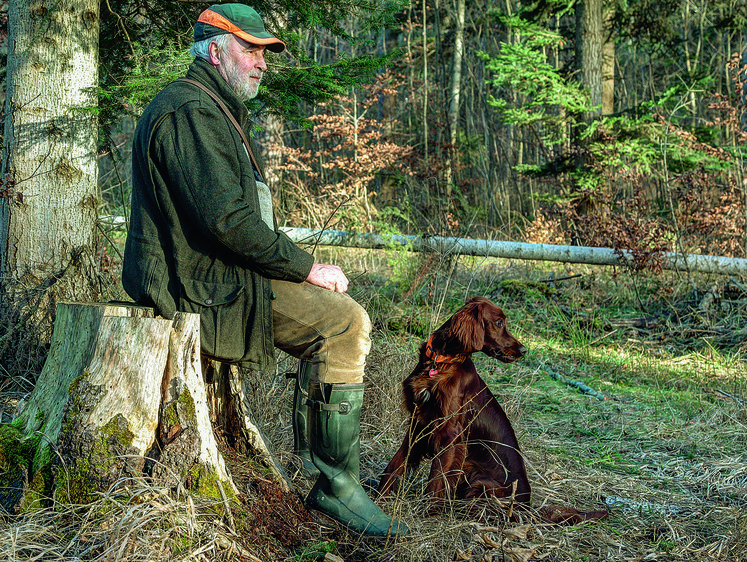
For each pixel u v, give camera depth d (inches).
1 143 164.1
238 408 102.0
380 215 350.0
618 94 776.3
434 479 114.0
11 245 147.5
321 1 173.0
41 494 82.8
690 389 193.9
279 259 86.9
